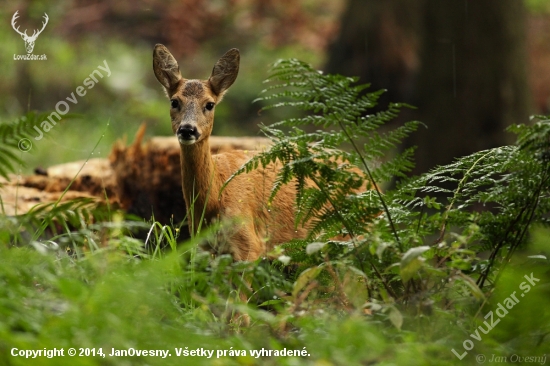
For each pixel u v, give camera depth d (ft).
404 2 96.73
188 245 25.59
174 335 21.52
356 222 28.55
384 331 23.47
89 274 24.89
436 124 68.49
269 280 26.09
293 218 40.88
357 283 24.06
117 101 97.30
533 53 112.16
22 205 42.01
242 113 102.83
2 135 28.25
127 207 46.70
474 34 67.77
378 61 96.22
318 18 125.80
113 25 114.11
